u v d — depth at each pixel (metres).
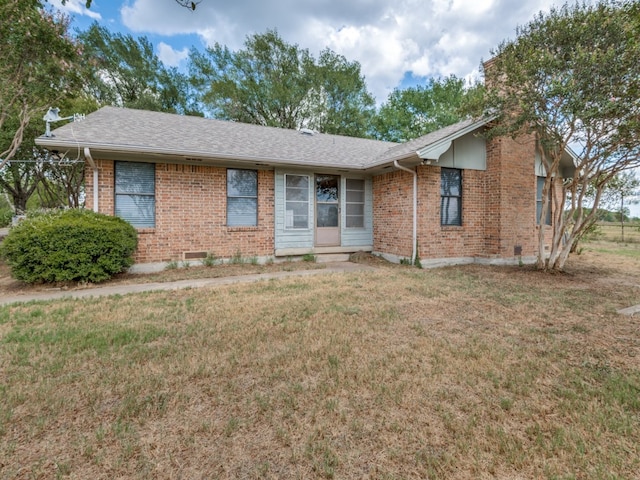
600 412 2.48
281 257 9.92
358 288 6.46
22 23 8.38
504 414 2.46
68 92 10.20
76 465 1.95
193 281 7.22
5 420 2.34
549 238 10.88
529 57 6.66
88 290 6.40
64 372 3.02
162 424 2.31
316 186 10.50
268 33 24.38
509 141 9.38
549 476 1.89
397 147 11.65
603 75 6.12
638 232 16.59
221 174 9.09
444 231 9.42
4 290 6.52
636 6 6.03
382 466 1.96
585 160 7.64
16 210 18.80
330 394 2.69
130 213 8.26
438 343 3.74
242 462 1.98
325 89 26.17
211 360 3.27
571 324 4.45
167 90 24.30
